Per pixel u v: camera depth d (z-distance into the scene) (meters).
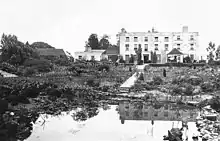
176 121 20.17
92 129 17.55
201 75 39.06
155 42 64.88
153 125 18.91
